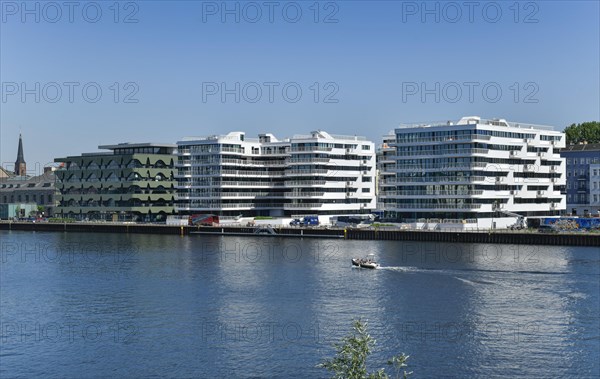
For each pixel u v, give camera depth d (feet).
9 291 467.93
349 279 483.92
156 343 342.03
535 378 291.79
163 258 612.29
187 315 392.06
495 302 407.64
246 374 299.38
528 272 499.51
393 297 424.46
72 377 300.81
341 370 191.11
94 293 456.04
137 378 298.15
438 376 294.46
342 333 351.46
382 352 322.75
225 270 535.60
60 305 423.23
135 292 456.04
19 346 341.00
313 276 498.69
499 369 300.40
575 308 391.45
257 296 435.53
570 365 304.50
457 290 440.86
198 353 326.03
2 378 300.81
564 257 571.69
